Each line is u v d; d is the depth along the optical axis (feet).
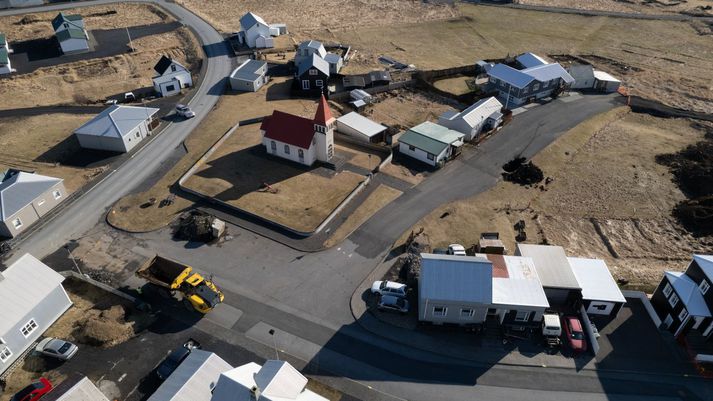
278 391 112.06
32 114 275.59
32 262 151.12
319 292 164.86
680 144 256.93
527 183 224.74
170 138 253.85
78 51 354.13
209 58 350.43
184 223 192.65
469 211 204.54
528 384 137.08
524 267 160.45
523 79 291.99
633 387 136.56
